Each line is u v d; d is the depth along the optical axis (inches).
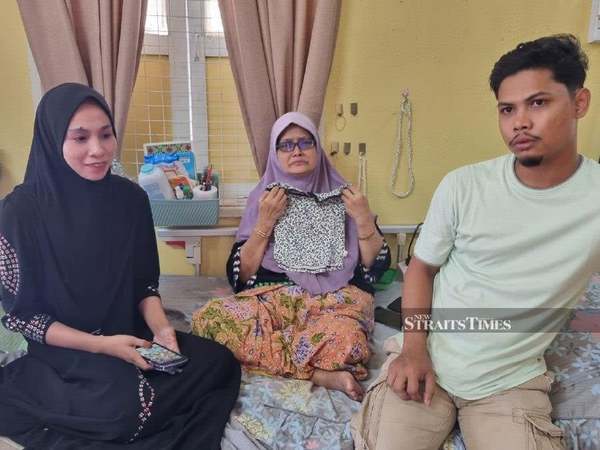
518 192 39.4
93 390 42.8
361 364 51.6
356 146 76.0
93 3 64.5
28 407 43.4
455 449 40.8
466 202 41.5
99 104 46.1
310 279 60.8
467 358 41.1
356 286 63.6
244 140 77.7
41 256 46.2
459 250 43.0
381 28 72.2
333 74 73.3
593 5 71.3
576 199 37.9
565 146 36.9
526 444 36.6
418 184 78.1
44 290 46.8
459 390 40.8
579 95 37.1
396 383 40.8
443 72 74.1
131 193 51.6
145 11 67.5
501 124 38.7
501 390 40.1
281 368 51.7
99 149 45.3
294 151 62.6
